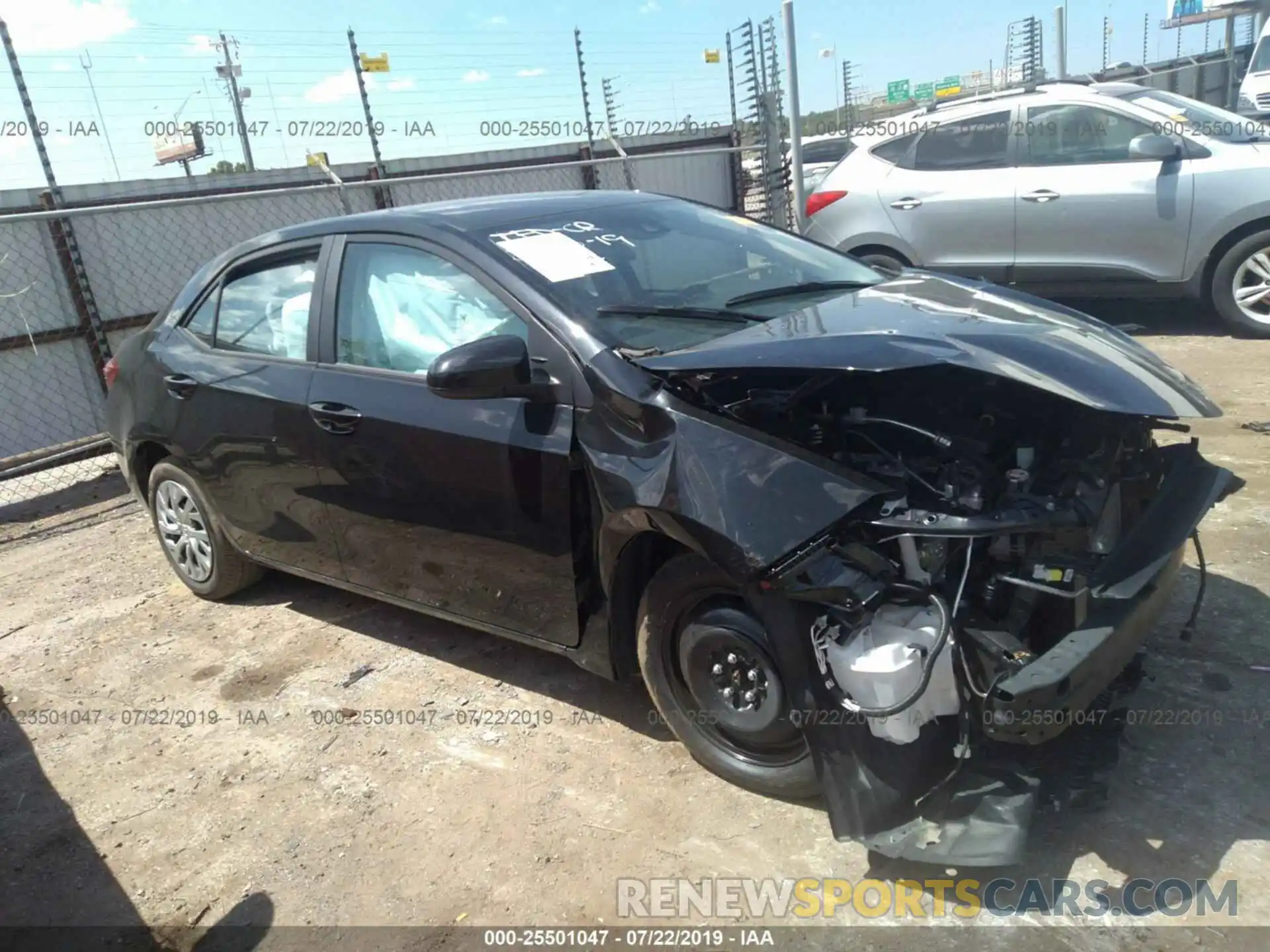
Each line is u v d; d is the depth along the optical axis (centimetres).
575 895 261
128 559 550
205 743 352
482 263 324
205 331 428
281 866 285
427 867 278
